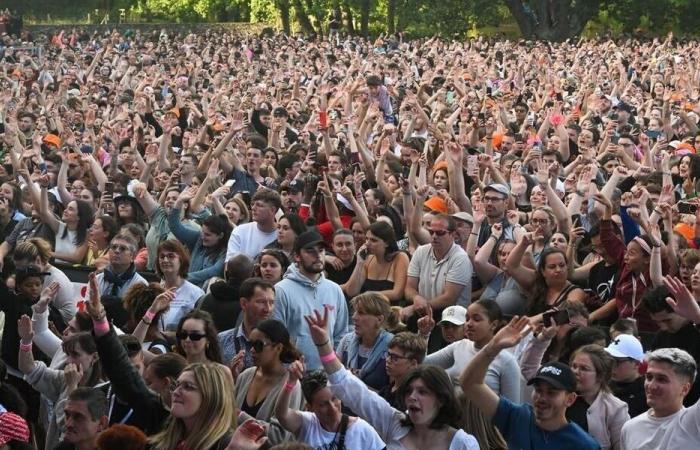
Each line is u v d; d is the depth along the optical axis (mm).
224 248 19047
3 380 13625
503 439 12312
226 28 100000
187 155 24797
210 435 10883
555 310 13758
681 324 14312
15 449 11969
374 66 54406
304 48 70062
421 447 11477
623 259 16578
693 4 94188
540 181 18984
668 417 11758
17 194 22500
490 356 11555
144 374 12969
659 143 26859
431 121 31984
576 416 12539
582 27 93062
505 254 17000
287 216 17938
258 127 32969
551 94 39969
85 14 110750
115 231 19516
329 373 11969
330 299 15414
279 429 11688
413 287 17094
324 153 25250
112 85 49125
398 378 12883
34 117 34438
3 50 78625
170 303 15812
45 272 16375
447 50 69312
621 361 13266
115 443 10625
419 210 18781
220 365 11312
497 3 95938
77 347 13383
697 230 17984
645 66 56688
